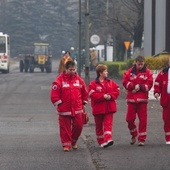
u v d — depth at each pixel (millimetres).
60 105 24219
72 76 24328
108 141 24594
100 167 20766
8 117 37312
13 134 29344
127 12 85000
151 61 45250
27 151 24188
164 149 24312
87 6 48781
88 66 48281
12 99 51156
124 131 29859
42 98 51938
